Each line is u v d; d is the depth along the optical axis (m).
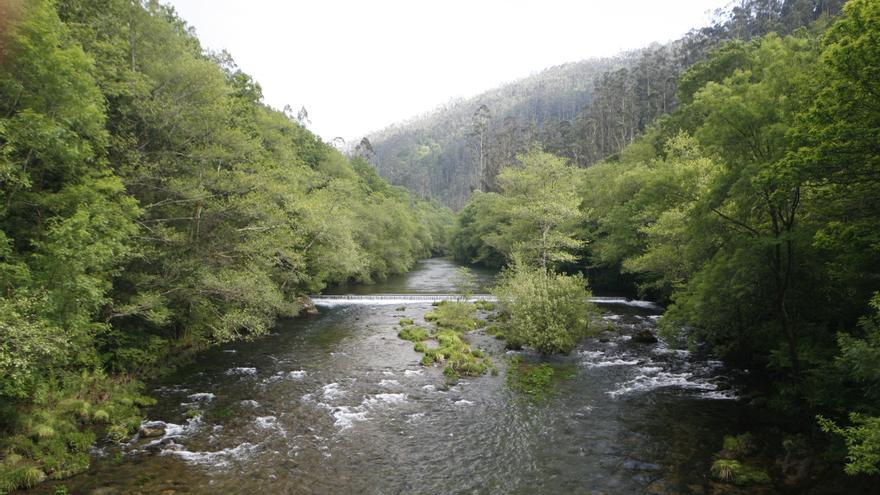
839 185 11.83
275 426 15.15
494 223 70.25
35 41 12.31
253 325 23.27
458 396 18.19
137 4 22.19
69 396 14.59
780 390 15.77
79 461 12.02
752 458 12.56
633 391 18.56
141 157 20.52
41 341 10.71
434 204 153.00
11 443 11.66
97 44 18.03
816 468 11.62
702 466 12.45
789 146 12.64
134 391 17.05
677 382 19.56
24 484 10.70
